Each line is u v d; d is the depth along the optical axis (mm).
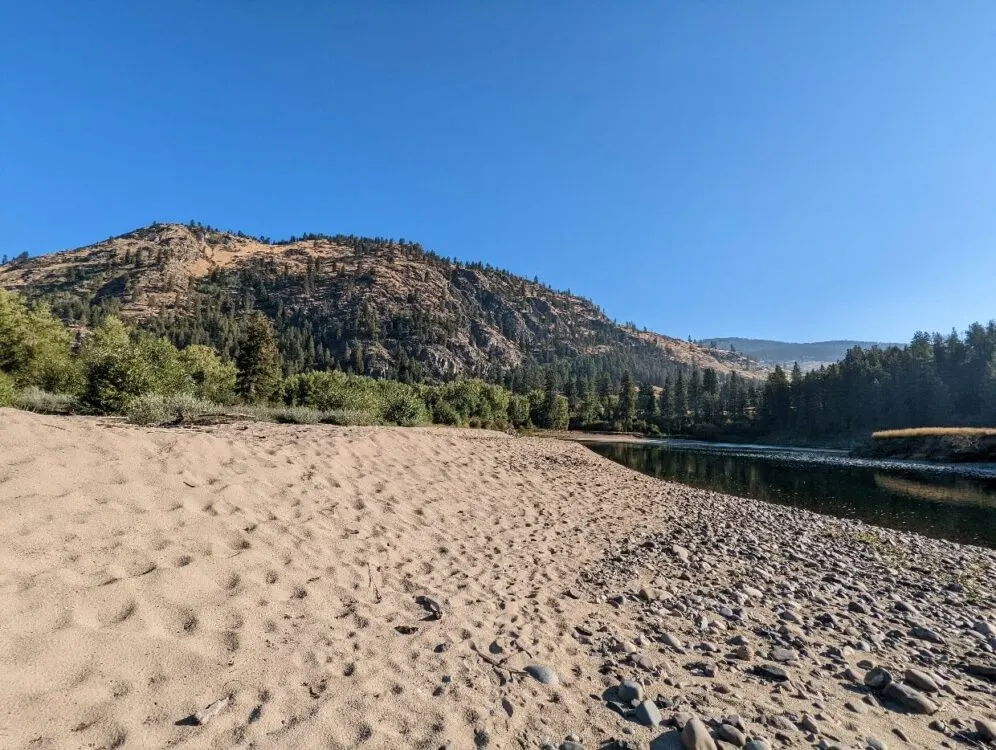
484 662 3688
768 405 95625
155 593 3457
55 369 23125
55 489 4344
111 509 4395
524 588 5656
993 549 12008
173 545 4207
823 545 10961
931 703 3840
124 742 2262
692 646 4672
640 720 3193
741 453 57625
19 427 5344
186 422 11750
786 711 3551
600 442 71500
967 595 7840
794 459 46719
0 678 2371
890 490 23328
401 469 10172
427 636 3961
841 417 80438
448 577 5523
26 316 23484
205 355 37438
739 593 6562
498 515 9250
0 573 3102
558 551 7680
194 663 2926
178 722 2461
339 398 26328
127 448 5797
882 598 7336
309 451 8766
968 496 21578
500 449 19875
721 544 9828
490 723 2938
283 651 3293
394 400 27344
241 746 2381
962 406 73312
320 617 3902
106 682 2588
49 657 2604
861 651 5055
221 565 4152
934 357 86000
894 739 3371
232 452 7055
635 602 5793
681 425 104625
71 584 3225
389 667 3389
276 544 4957
